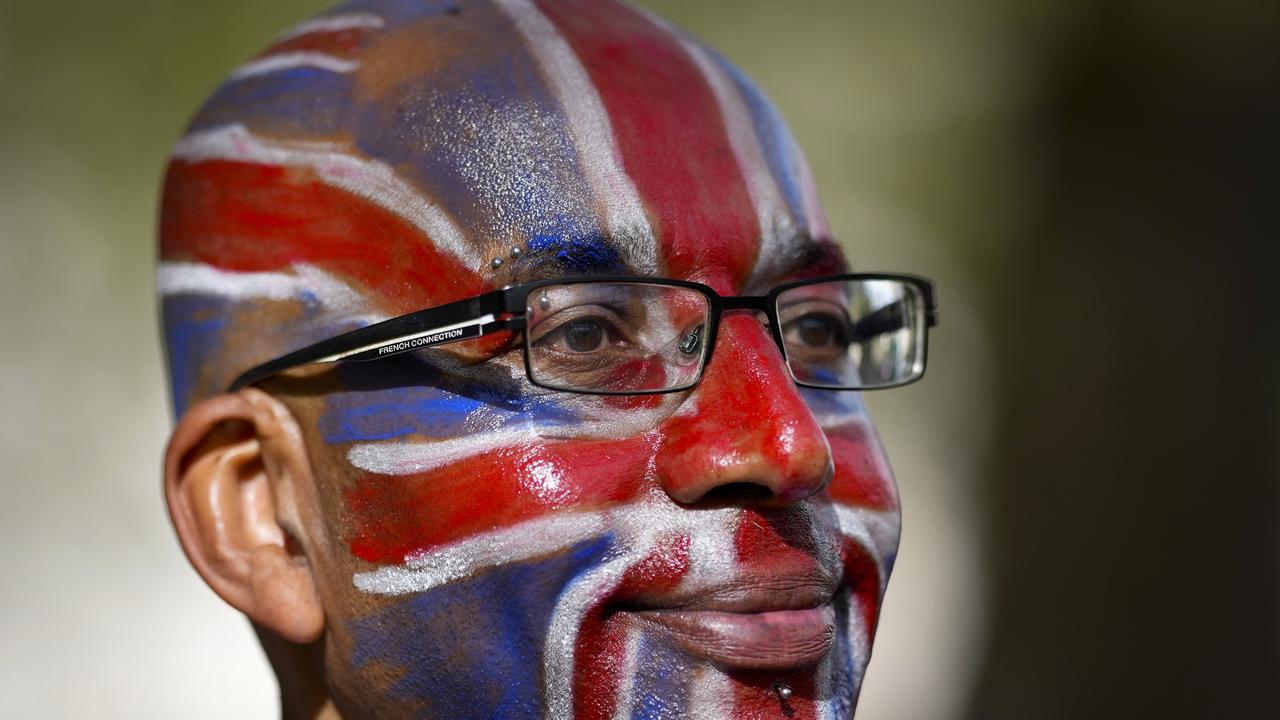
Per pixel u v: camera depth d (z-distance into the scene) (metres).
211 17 6.99
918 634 7.53
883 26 7.57
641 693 1.88
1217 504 5.90
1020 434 6.39
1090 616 6.06
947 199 7.43
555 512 1.88
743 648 1.86
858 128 7.67
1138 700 5.91
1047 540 6.22
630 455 1.90
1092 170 6.41
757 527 1.90
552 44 2.10
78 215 6.84
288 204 2.13
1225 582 5.86
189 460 2.18
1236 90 6.11
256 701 6.74
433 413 1.96
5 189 6.71
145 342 6.93
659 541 1.88
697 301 1.95
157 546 6.80
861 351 2.22
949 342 7.40
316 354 2.03
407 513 1.96
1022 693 6.17
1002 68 7.06
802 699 1.91
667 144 2.03
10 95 6.73
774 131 2.18
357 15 2.29
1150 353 6.10
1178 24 6.26
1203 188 6.13
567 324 1.93
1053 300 6.45
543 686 1.89
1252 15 6.08
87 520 6.69
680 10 7.64
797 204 2.12
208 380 2.22
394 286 2.01
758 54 7.71
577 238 1.93
